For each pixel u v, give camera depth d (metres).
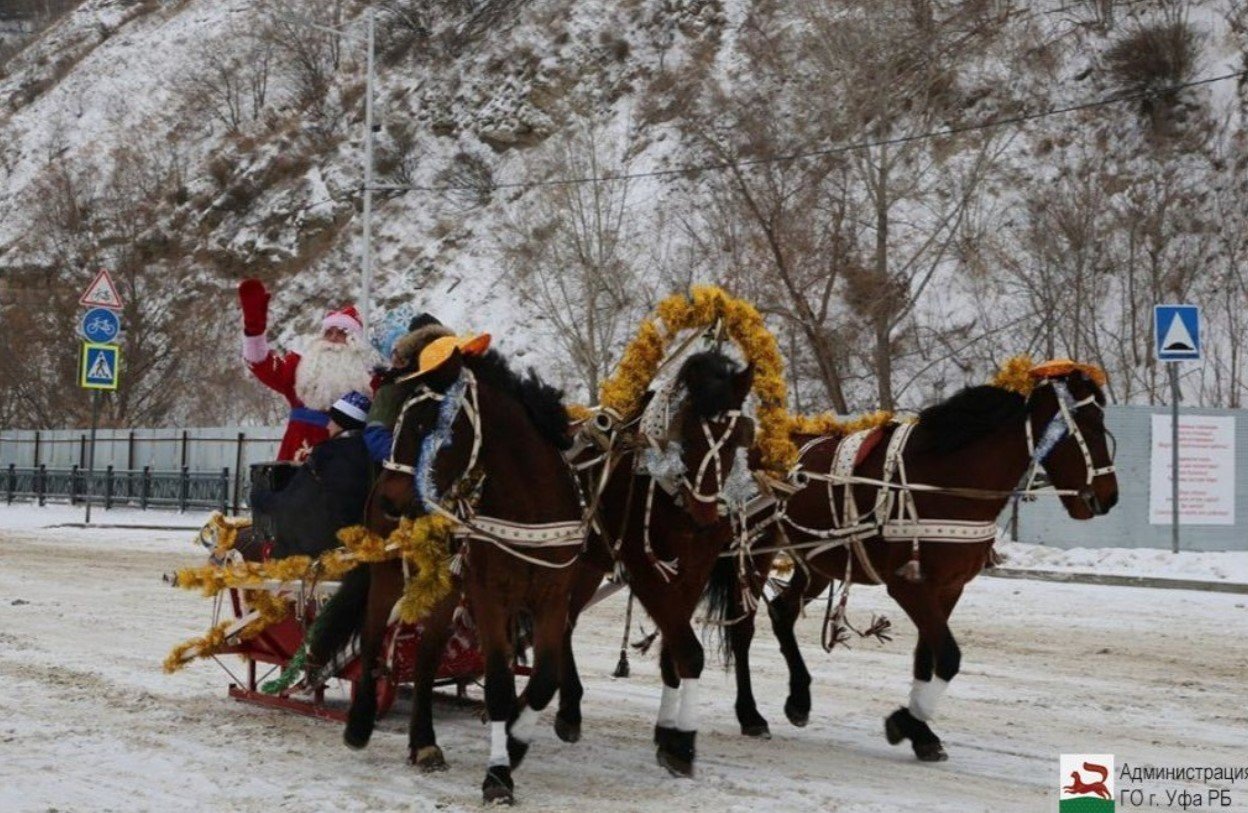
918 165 33.22
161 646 13.10
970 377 33.03
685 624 8.38
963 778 8.14
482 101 53.44
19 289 57.59
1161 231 33.66
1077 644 13.74
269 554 9.82
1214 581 18.25
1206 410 21.95
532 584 7.85
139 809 7.19
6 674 11.34
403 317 9.21
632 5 52.06
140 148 66.38
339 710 9.89
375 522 8.63
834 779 8.07
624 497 8.67
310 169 56.22
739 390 8.25
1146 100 37.69
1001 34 39.25
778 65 39.59
